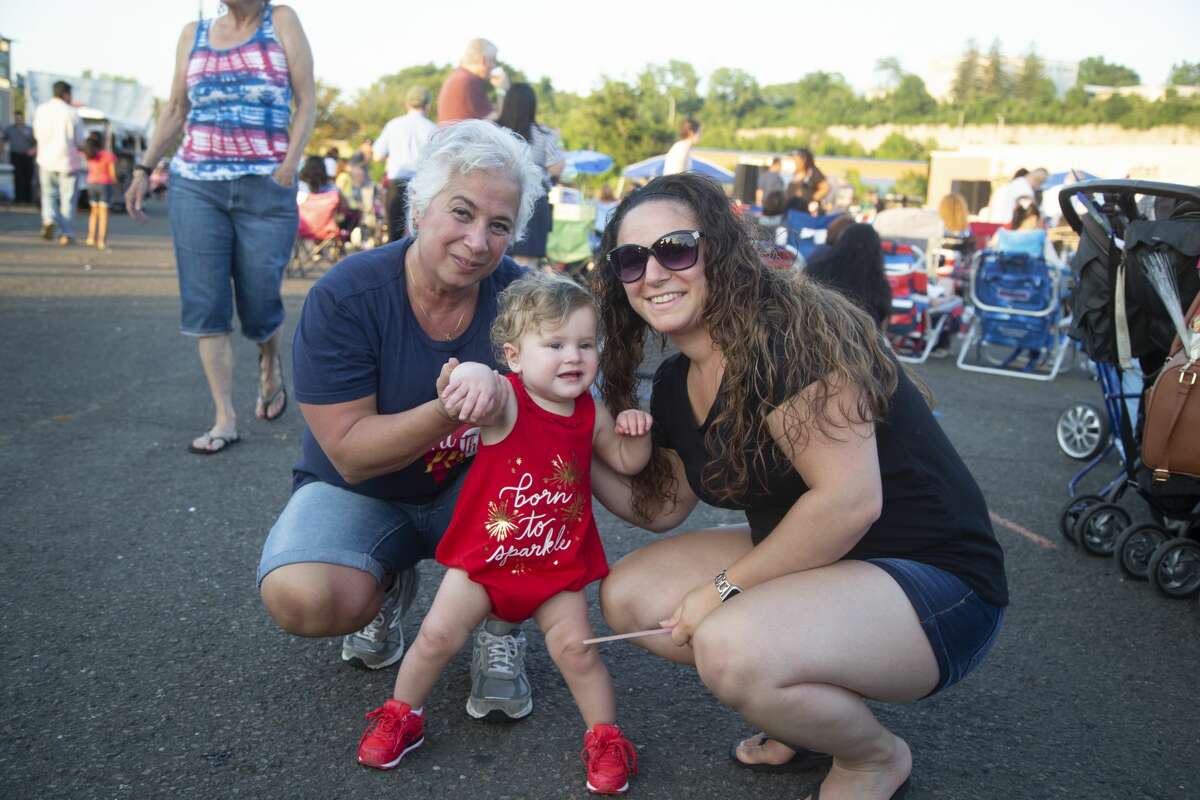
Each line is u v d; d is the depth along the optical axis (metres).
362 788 2.10
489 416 2.05
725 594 2.06
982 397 7.33
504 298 2.21
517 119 6.27
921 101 89.75
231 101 4.10
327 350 2.27
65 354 6.45
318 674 2.58
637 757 2.29
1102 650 3.01
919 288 8.93
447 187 2.15
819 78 99.38
